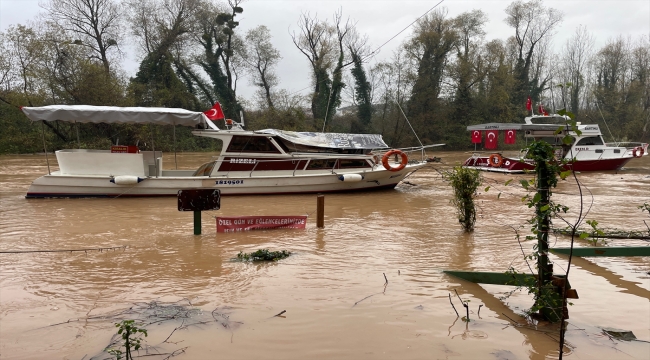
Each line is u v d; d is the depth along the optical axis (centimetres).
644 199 1436
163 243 843
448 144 4953
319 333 462
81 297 565
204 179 1484
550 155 471
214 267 688
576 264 709
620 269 683
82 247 814
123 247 808
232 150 1523
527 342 445
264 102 5303
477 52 5253
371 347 434
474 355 419
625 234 872
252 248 805
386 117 5416
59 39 3997
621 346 438
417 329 472
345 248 807
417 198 1498
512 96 5509
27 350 429
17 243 848
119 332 401
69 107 1389
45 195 1436
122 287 600
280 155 1544
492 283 604
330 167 1603
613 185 1847
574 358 416
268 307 529
